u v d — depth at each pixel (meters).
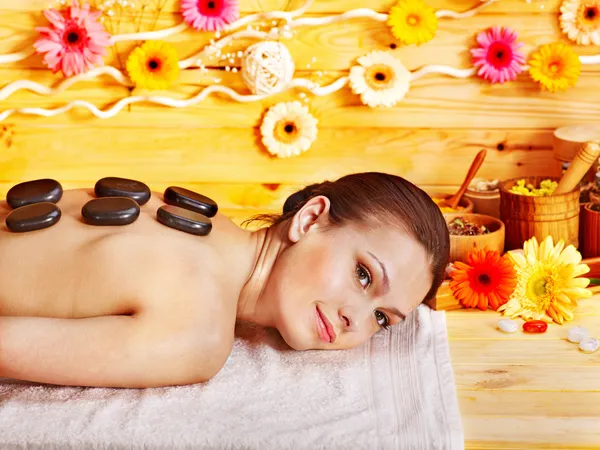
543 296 1.91
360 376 1.60
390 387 1.56
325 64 2.36
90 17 2.25
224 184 2.47
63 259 1.55
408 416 1.47
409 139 2.43
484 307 1.94
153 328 1.47
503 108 2.40
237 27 2.30
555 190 2.13
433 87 2.38
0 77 2.34
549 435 1.46
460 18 2.32
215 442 1.39
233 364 1.65
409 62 2.36
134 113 2.40
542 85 2.34
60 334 1.46
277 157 2.44
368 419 1.46
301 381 1.58
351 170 2.46
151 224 1.63
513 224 2.14
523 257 1.95
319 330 1.61
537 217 2.10
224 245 1.68
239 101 2.37
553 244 2.11
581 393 1.58
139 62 2.29
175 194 1.75
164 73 2.30
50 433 1.40
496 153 2.44
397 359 1.67
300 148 2.39
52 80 2.35
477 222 2.16
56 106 2.38
